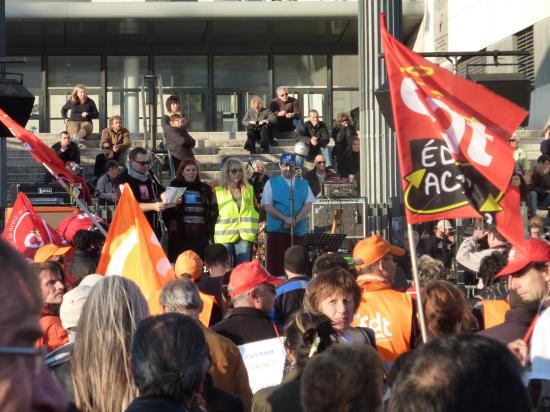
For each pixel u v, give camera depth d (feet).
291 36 92.38
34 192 42.09
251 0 91.76
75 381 13.14
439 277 22.90
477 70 82.17
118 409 12.93
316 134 65.05
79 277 26.18
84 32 89.30
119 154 61.52
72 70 93.56
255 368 18.54
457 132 17.67
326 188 42.91
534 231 37.24
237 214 38.24
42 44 91.76
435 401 6.63
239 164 38.40
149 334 11.11
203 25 88.89
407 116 17.90
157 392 10.96
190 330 11.18
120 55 93.97
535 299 16.16
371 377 10.41
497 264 23.39
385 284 20.07
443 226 41.06
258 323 18.86
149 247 21.52
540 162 55.83
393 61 18.16
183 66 94.99
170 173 55.11
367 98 44.42
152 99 65.57
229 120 95.61
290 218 38.91
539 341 14.07
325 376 10.36
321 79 95.66
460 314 16.88
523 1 75.25
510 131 17.93
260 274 19.10
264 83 95.66
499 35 79.05
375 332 19.34
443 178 17.70
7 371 5.81
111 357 12.97
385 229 42.37
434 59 90.02
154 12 86.17
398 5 44.34
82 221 33.58
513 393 6.64
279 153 69.46
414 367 6.89
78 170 42.60
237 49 94.63
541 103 73.41
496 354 6.79
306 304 16.76
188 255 23.29
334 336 13.94
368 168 44.52
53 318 19.07
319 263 21.61
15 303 5.83
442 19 88.99
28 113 38.50
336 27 90.17
